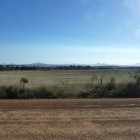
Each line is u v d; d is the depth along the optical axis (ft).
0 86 68.49
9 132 29.76
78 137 28.07
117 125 33.58
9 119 36.52
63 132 29.94
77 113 41.16
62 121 35.53
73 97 67.46
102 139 27.40
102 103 52.42
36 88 68.90
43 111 42.73
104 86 72.64
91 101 55.31
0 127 32.01
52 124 33.76
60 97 67.00
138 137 28.25
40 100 57.67
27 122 34.78
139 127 32.53
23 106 48.06
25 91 67.36
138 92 70.64
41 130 30.71
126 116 39.14
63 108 45.93
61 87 72.79
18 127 32.04
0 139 27.09
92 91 70.59
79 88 73.31
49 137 27.99
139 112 42.47
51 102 53.57
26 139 27.17
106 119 37.01
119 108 46.42
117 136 28.55
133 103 52.75
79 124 33.88
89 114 40.45
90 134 29.25
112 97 68.33
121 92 70.13
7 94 66.08
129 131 30.60
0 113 40.83
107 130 30.96
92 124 33.99
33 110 43.65
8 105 49.32
